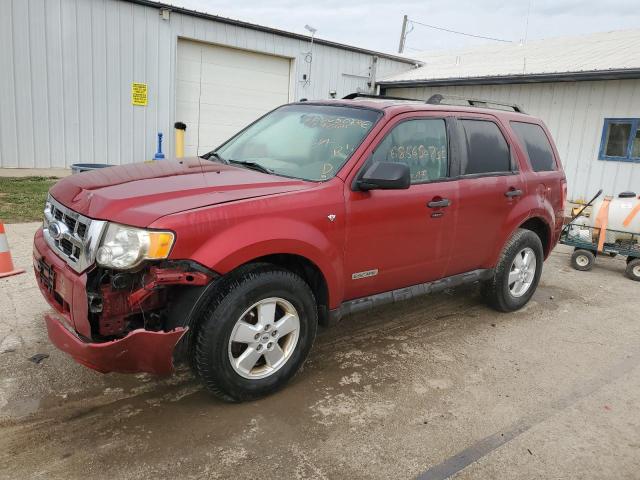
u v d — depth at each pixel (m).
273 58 14.41
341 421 3.28
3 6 10.25
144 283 2.92
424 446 3.09
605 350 4.59
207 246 2.97
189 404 3.36
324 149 3.94
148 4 11.85
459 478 2.83
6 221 7.30
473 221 4.57
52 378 3.54
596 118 12.54
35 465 2.72
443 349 4.42
